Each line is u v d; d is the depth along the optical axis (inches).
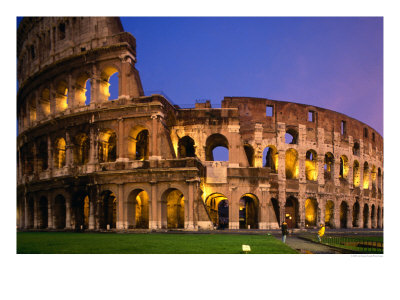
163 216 2175.2
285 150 2790.4
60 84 2689.5
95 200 2299.5
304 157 2869.1
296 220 2790.4
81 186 2372.0
